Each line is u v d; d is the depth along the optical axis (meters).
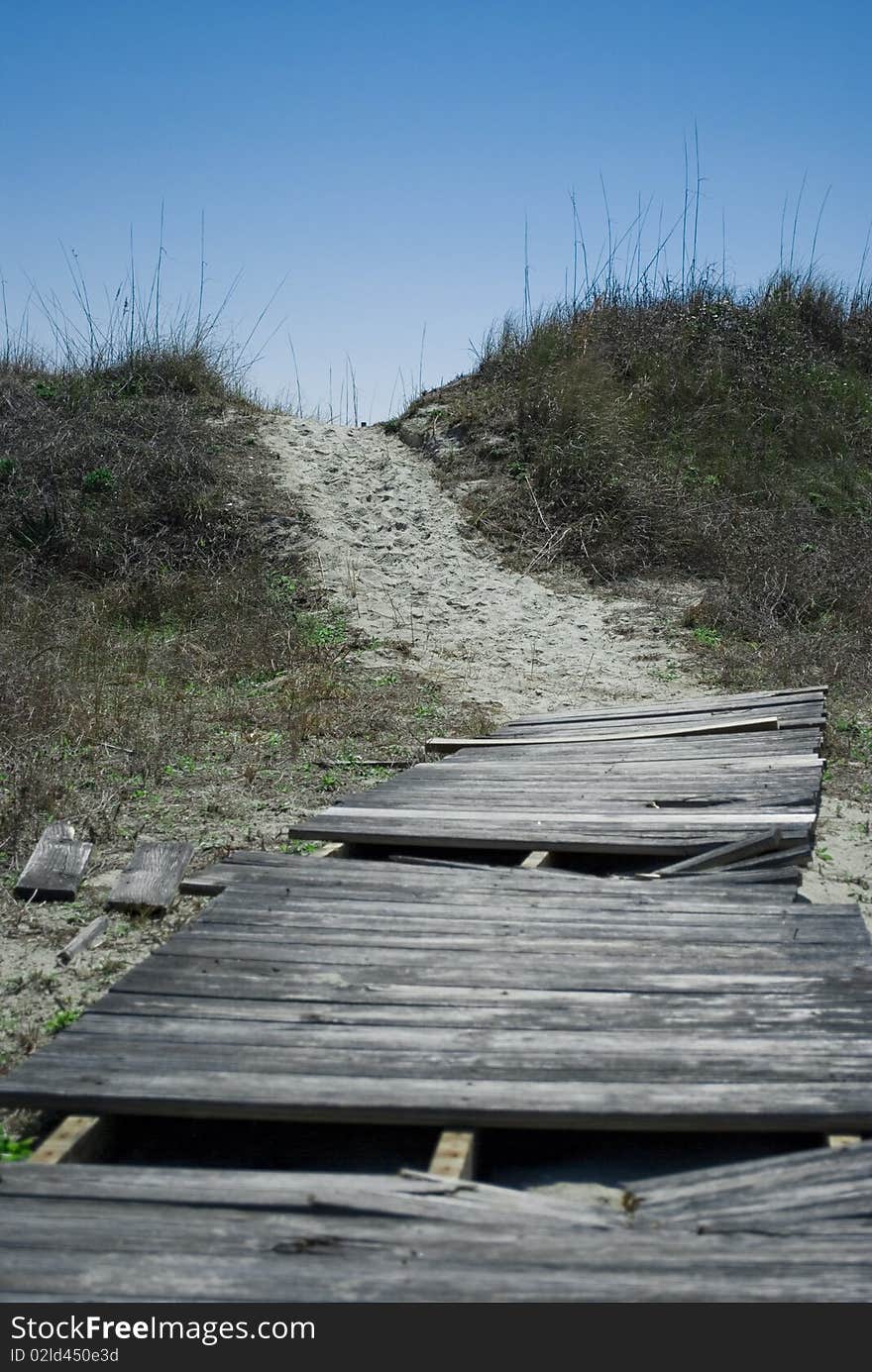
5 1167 3.21
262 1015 4.05
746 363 17.62
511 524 14.66
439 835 6.26
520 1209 3.02
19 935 5.55
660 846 6.04
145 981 4.32
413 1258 2.79
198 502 14.47
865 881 6.10
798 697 9.80
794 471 15.88
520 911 5.05
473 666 11.79
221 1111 3.50
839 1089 3.51
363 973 4.39
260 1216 2.97
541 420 16.06
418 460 16.12
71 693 9.69
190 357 17.47
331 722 9.68
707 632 12.55
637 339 17.83
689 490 15.23
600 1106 3.44
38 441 15.11
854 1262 2.75
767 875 5.55
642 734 8.92
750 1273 2.72
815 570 13.38
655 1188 3.17
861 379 18.14
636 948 4.61
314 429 16.86
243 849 6.65
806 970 4.36
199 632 12.23
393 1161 3.62
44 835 6.61
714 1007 4.07
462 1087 3.56
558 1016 4.02
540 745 8.80
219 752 8.79
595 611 13.17
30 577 13.38
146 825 7.11
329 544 14.11
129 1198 3.06
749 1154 3.61
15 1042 4.49
